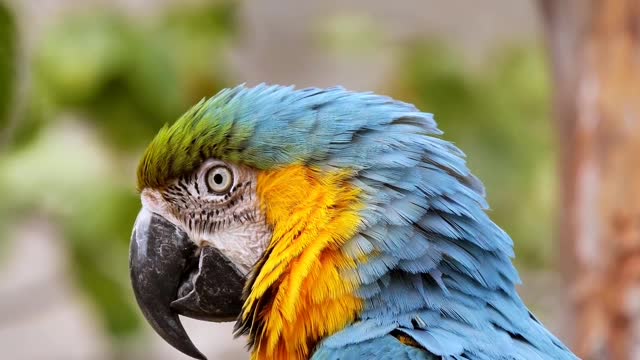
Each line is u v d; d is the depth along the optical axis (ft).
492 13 63.00
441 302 25.40
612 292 32.65
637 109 32.81
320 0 63.72
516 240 50.49
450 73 51.44
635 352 32.37
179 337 28.86
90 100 45.50
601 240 32.81
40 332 65.51
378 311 25.32
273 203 26.76
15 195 44.57
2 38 37.50
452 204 25.80
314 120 26.50
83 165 45.09
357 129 26.25
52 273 63.16
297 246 25.90
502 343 25.04
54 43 45.47
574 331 33.27
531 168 50.62
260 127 26.89
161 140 28.32
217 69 47.91
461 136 50.96
